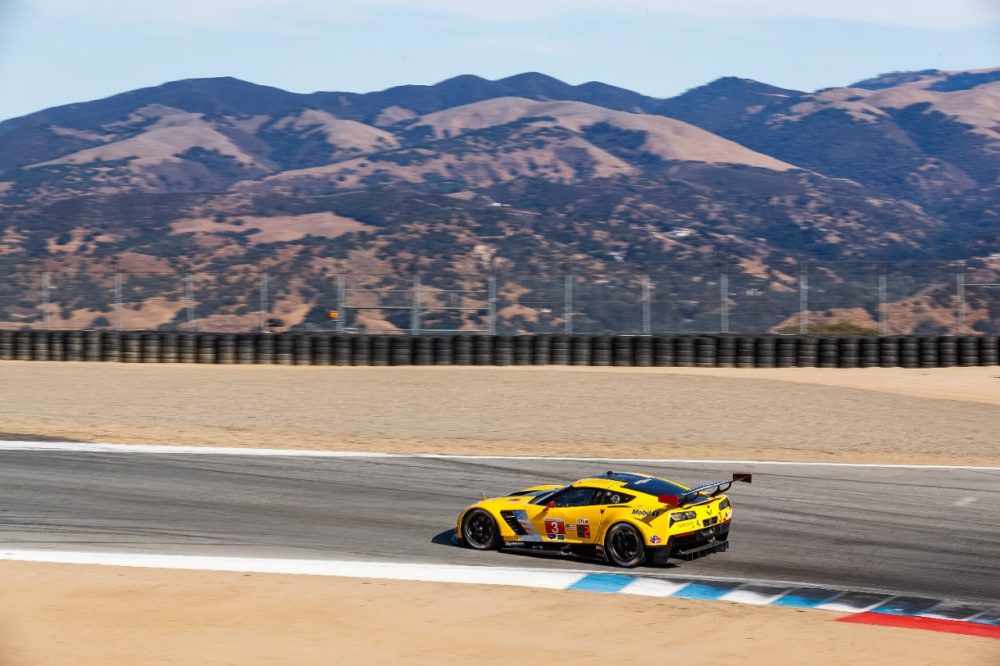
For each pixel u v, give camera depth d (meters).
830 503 64.06
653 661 36.94
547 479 70.81
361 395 112.88
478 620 41.69
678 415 101.56
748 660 37.06
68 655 37.06
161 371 133.38
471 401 109.25
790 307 161.75
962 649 38.34
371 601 44.16
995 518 60.66
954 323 164.00
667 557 49.22
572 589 46.22
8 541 54.38
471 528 54.25
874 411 104.81
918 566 50.66
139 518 59.72
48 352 146.12
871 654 37.72
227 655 37.16
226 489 66.94
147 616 41.91
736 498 65.19
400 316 157.75
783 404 107.88
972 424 98.75
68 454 77.38
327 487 67.75
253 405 105.56
